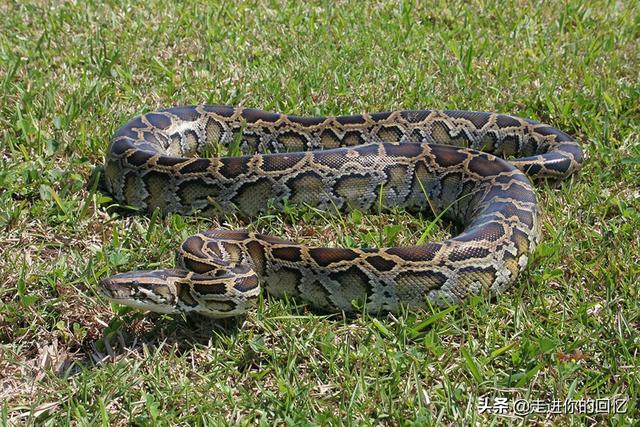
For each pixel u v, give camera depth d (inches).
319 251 346.3
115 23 625.6
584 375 304.2
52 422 278.2
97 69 544.7
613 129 488.1
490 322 328.2
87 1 659.4
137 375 301.4
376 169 424.5
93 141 450.3
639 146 464.8
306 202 419.2
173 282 321.7
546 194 430.6
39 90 509.0
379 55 590.6
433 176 427.2
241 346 319.3
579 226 395.9
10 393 296.2
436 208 429.4
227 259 351.9
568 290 348.8
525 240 363.9
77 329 322.0
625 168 444.5
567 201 419.8
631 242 382.9
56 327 326.6
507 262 352.2
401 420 279.4
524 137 486.6
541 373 304.7
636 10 706.8
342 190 421.4
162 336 324.2
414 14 677.9
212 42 607.5
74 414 282.8
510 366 309.7
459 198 419.5
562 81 559.2
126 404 288.5
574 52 608.1
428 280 339.0
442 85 551.2
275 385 300.0
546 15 687.1
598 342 316.5
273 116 495.2
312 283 346.6
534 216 378.0
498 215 368.5
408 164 428.8
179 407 288.5
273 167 413.4
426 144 436.8
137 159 414.3
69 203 397.7
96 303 335.3
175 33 611.8
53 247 376.8
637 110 514.3
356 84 546.9
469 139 499.2
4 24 620.1
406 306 341.1
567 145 456.1
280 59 585.9
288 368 301.7
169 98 521.0
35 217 390.0
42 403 289.9
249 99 528.4
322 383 300.5
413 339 322.0
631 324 332.2
